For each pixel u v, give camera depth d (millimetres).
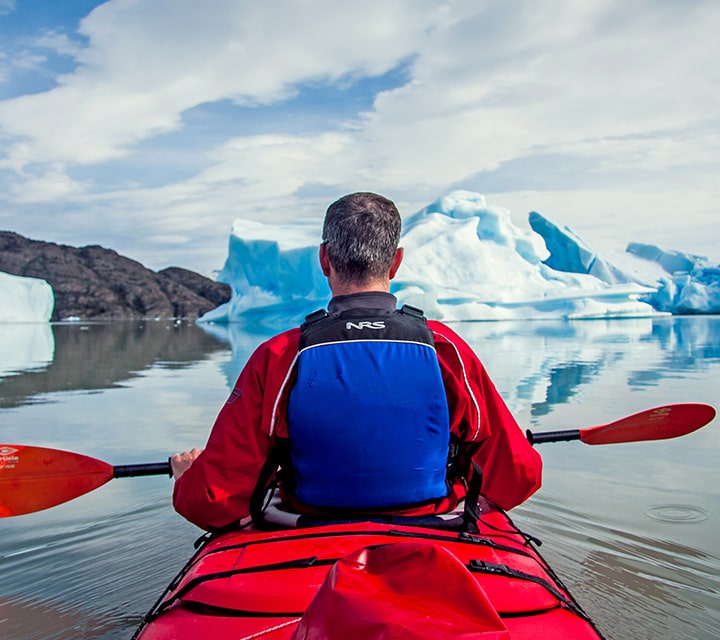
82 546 2334
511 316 20438
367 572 846
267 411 1299
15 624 1753
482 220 23500
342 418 1266
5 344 13945
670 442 3857
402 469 1292
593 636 1062
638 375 6645
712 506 2662
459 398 1364
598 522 2479
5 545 2350
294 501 1422
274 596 1080
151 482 3160
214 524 1386
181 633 1053
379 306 1350
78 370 8508
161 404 5500
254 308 22141
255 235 21938
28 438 4164
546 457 3521
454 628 716
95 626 1749
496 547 1291
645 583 1950
